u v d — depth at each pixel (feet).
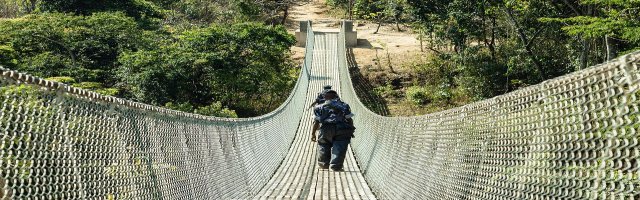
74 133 8.40
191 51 71.10
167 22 96.63
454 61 80.84
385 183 22.58
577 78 6.93
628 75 5.71
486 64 74.59
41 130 7.53
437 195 13.94
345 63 75.72
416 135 17.76
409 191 17.66
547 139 7.80
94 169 9.01
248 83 74.13
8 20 71.41
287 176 26.21
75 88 8.46
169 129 13.01
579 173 6.86
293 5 158.92
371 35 119.96
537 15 62.23
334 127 26.89
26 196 7.12
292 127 46.73
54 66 62.08
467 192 11.49
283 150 35.88
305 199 19.80
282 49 80.02
